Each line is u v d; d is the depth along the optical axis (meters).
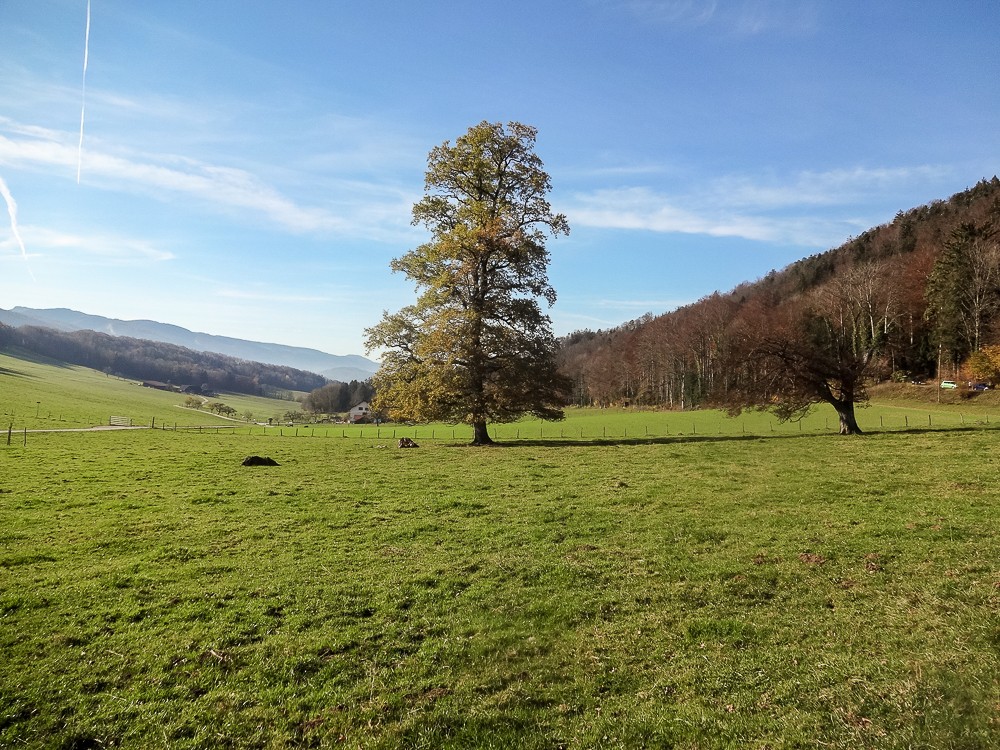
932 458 23.55
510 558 12.45
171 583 11.05
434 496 19.52
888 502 15.72
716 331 102.19
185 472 25.95
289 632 8.93
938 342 75.31
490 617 9.45
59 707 6.89
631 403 122.38
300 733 6.48
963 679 6.57
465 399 38.34
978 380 64.06
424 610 9.79
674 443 36.12
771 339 39.53
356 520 16.17
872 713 6.16
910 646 7.58
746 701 6.64
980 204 97.38
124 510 17.53
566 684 7.35
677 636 8.51
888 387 75.25
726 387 42.00
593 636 8.68
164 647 8.39
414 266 39.94
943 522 13.15
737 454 28.36
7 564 12.14
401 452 35.84
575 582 10.95
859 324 84.56
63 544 13.68
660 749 5.91
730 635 8.43
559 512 16.53
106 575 11.42
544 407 39.81
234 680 7.54
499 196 39.88
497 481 22.50
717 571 11.05
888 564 10.81
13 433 45.88
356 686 7.39
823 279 122.56
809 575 10.59
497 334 37.47
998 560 10.45
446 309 38.06
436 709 6.84
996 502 14.82
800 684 6.88
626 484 20.67
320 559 12.56
